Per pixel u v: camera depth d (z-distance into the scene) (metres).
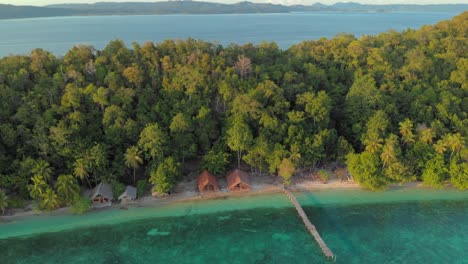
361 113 88.50
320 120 86.31
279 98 88.00
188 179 82.31
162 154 77.12
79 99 82.50
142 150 77.44
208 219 71.25
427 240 65.50
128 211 72.94
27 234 66.56
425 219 71.00
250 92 86.94
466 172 76.19
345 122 90.81
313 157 81.62
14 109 81.06
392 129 85.81
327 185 81.50
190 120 83.62
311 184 81.69
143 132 76.94
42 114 80.31
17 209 71.88
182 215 72.31
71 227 68.50
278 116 87.69
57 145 74.94
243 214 72.69
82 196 74.25
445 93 90.38
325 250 62.03
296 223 70.25
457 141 77.44
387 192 79.44
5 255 61.69
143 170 81.81
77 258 61.50
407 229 68.38
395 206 74.94
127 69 90.56
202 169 81.06
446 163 79.50
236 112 84.94
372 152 78.44
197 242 65.44
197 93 90.38
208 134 84.75
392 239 65.81
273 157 79.00
